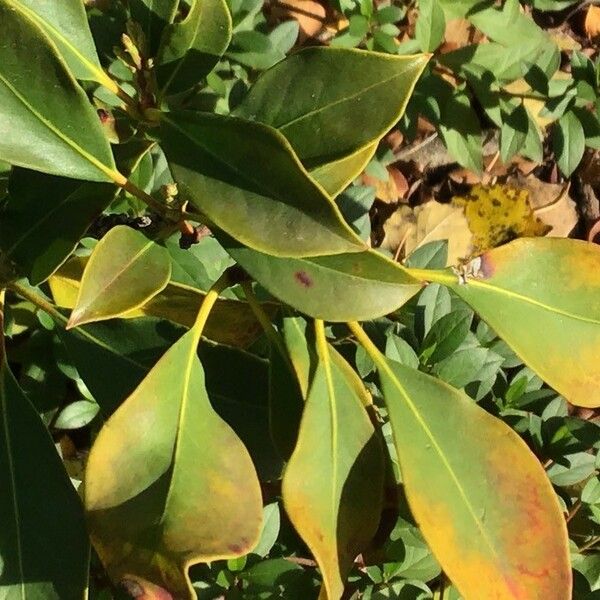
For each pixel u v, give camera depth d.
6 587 0.33
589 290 0.36
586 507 0.47
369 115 0.30
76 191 0.34
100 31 0.44
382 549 0.41
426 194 0.65
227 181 0.29
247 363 0.38
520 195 0.64
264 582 0.41
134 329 0.37
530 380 0.50
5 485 0.34
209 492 0.31
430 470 0.33
